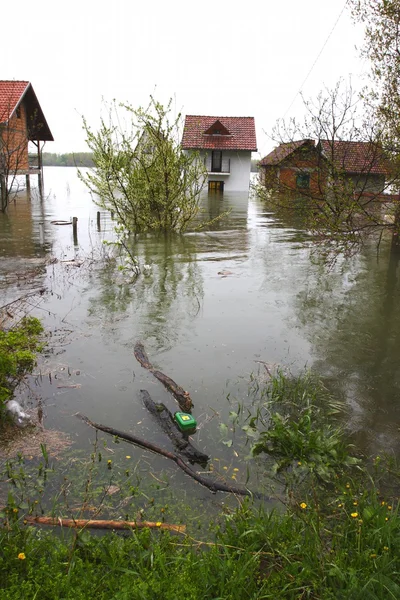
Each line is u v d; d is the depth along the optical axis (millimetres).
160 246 13148
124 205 14797
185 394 4883
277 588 2650
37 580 2615
